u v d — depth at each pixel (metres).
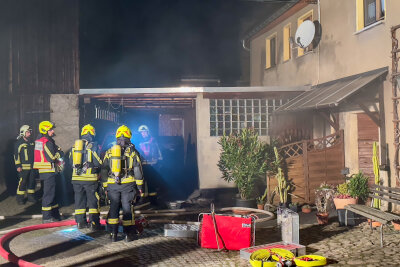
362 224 8.40
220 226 6.80
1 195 12.47
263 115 12.78
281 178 10.30
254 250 6.38
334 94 10.16
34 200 11.42
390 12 9.36
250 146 10.65
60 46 12.94
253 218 6.82
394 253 6.41
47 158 8.88
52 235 7.88
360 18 10.66
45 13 12.94
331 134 11.20
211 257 6.40
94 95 12.42
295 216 6.73
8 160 12.87
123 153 7.33
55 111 12.80
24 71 12.84
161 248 6.91
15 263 6.06
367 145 10.42
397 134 8.89
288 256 6.09
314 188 10.75
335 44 11.71
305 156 10.70
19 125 12.83
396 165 8.92
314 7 12.91
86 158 8.20
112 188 7.31
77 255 6.54
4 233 8.03
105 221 8.55
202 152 12.38
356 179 9.39
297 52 14.09
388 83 9.32
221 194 12.40
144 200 11.20
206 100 12.42
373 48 10.00
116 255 6.52
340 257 6.29
